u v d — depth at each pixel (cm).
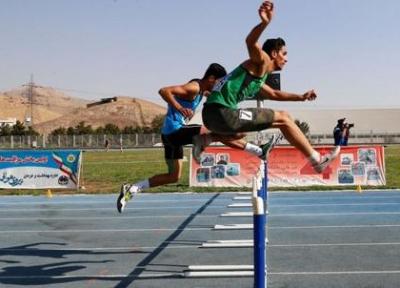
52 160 1673
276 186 1603
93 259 741
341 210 1165
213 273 629
